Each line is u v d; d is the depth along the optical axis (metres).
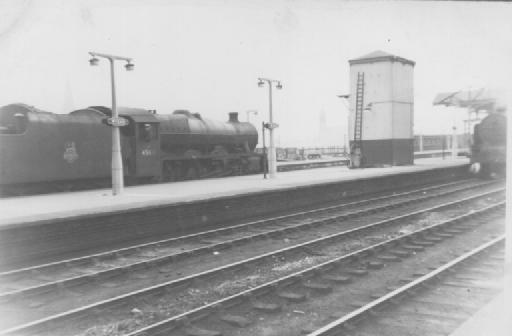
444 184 27.91
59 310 7.82
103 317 7.28
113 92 17.97
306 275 9.02
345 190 22.67
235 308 7.52
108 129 22.50
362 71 31.84
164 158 25.91
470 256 10.21
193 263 10.95
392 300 7.57
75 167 21.05
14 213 12.53
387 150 31.56
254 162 32.19
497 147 29.03
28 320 7.30
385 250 11.59
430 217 16.83
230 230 14.30
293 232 14.54
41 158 19.73
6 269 10.19
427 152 46.53
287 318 7.20
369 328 6.74
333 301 7.96
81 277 9.18
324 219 15.98
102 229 12.49
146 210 13.66
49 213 12.45
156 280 9.57
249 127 33.25
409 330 6.67
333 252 11.70
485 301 7.80
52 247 11.31
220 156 29.88
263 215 17.94
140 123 23.88
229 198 16.47
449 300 7.89
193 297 8.23
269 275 9.65
